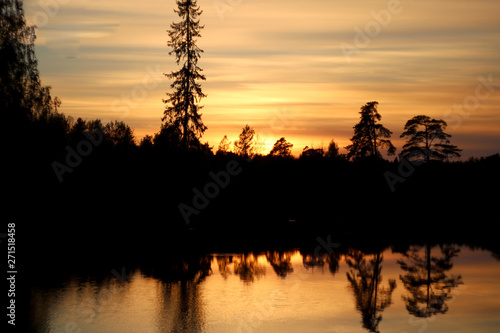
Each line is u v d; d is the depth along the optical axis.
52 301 20.42
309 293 22.84
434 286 25.20
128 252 35.12
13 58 38.25
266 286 24.28
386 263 32.38
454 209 77.12
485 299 22.48
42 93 41.41
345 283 25.36
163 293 22.39
